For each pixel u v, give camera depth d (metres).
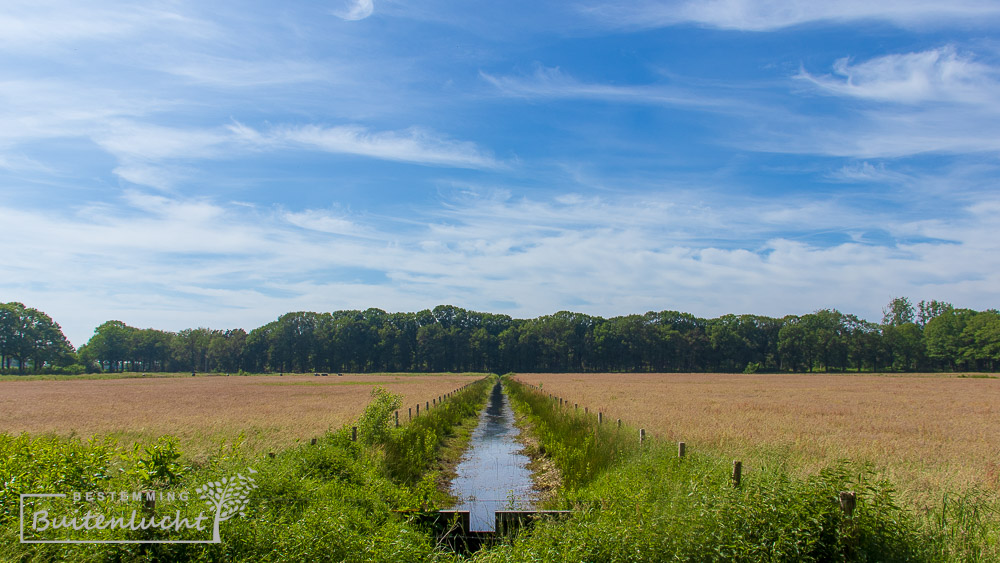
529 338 152.88
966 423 25.05
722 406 32.94
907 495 9.95
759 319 153.62
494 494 13.80
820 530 6.59
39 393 54.66
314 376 115.00
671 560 6.71
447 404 30.14
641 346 147.50
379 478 12.46
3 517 6.78
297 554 6.83
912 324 142.00
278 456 12.04
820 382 76.31
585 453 14.53
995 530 8.08
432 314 173.12
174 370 161.12
